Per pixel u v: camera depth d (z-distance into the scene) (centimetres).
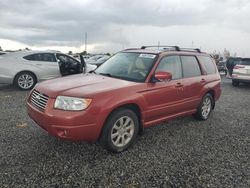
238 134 582
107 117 424
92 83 453
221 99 1004
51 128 403
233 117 727
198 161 434
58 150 446
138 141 507
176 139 530
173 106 543
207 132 584
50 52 1072
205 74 655
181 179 375
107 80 475
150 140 516
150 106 488
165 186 355
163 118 532
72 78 497
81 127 397
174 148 483
